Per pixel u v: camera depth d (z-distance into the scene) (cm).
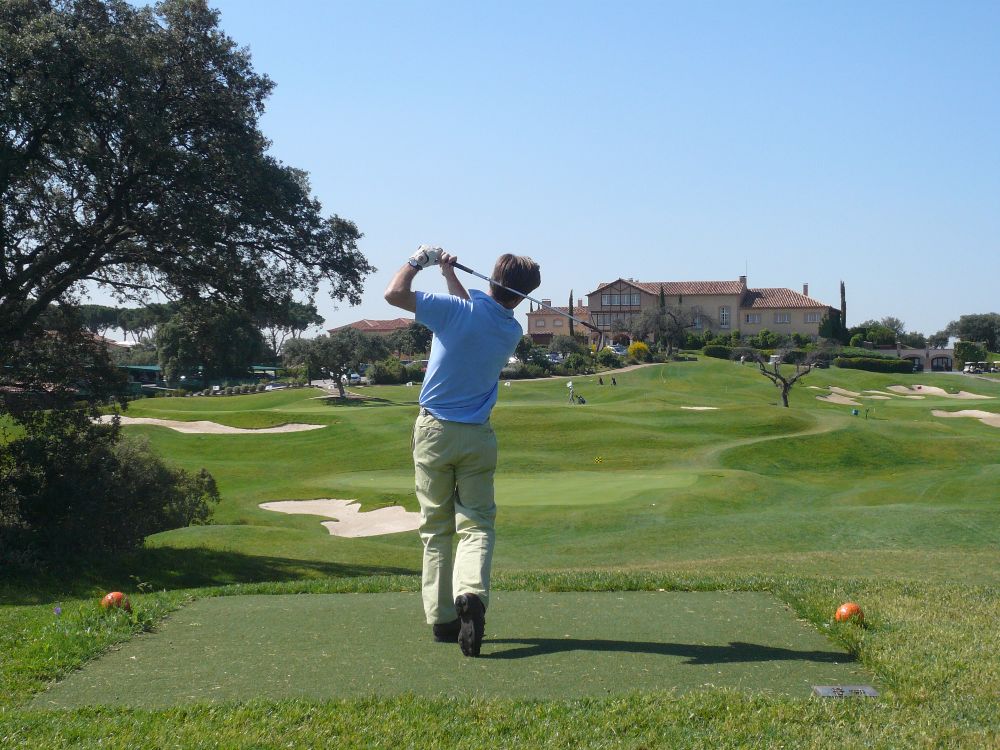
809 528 2169
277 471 4028
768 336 11175
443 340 487
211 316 1969
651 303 12606
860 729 360
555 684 423
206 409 6425
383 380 8669
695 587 705
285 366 9569
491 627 541
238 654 478
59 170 1719
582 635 520
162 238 1758
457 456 488
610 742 348
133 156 1697
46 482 1769
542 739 351
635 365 9719
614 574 852
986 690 407
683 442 4241
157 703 399
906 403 6994
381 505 2789
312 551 1969
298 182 1881
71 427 1842
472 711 379
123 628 527
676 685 422
